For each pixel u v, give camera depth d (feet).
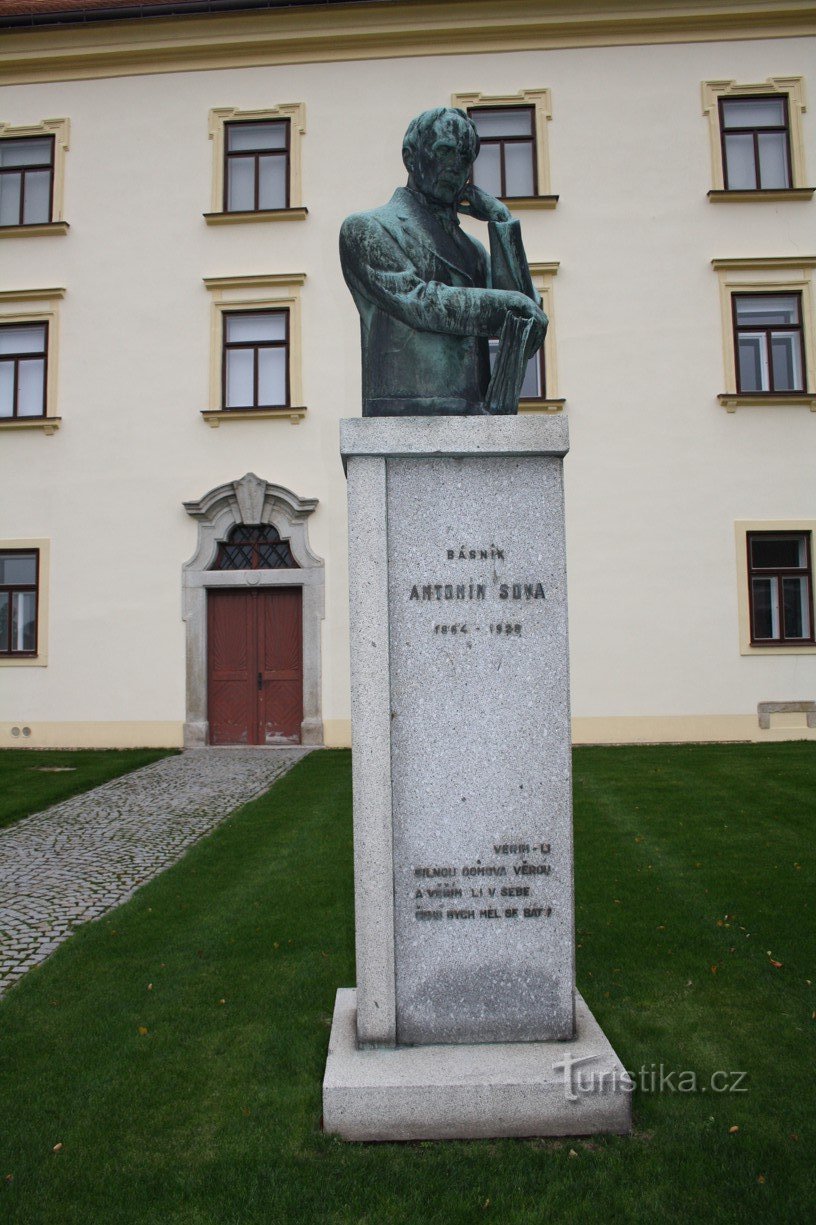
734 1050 11.53
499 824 10.26
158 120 49.16
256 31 48.52
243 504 46.83
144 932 16.60
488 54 48.24
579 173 47.62
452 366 11.18
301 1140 9.56
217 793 33.04
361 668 10.15
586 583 46.16
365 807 10.12
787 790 29.81
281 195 49.08
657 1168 8.96
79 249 48.80
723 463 46.44
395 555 10.35
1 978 14.83
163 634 47.09
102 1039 12.12
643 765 36.35
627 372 46.80
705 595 46.09
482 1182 8.76
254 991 13.66
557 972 10.27
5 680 47.42
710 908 17.31
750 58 47.88
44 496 47.91
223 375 48.14
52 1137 9.76
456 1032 10.28
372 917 10.14
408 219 11.38
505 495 10.40
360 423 10.26
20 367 49.01
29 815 29.12
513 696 10.30
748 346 47.60
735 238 47.32
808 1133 9.61
